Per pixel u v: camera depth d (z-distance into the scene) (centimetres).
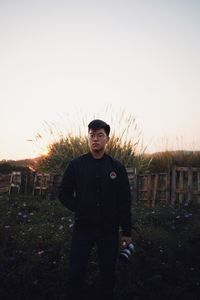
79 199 280
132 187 862
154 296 363
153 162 1162
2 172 1691
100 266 276
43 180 1045
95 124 281
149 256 437
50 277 390
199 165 1105
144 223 584
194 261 434
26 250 460
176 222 581
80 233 277
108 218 275
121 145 1007
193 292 373
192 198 758
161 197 807
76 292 268
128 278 388
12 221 618
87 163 284
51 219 643
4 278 382
